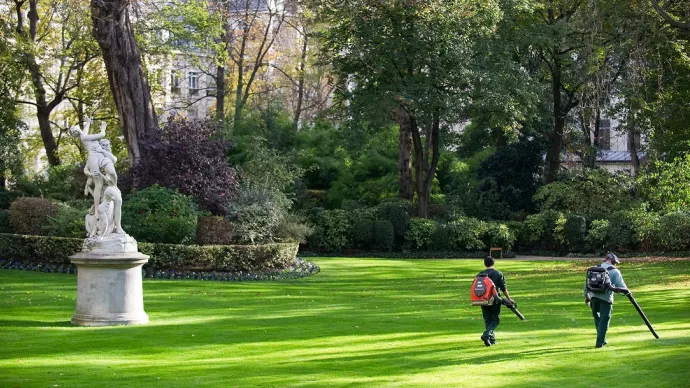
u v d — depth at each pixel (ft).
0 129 125.29
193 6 133.49
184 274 83.46
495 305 43.50
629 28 101.19
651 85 113.50
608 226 123.44
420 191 131.95
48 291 68.39
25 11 135.95
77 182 115.85
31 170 147.64
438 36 113.19
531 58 137.80
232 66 175.83
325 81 197.88
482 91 115.75
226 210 93.86
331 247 127.44
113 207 52.70
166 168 93.09
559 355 40.32
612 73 118.83
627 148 196.54
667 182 116.47
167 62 142.41
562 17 135.95
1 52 117.91
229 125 130.93
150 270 83.35
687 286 72.33
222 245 87.30
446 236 128.26
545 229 131.44
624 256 120.06
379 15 115.03
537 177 151.74
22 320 53.31
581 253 127.65
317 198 146.30
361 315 57.21
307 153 147.02
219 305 62.95
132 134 100.78
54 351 42.42
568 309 59.72
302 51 181.68
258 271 89.20
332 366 38.24
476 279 43.06
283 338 46.83
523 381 34.68
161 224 85.56
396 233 128.06
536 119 138.72
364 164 151.84
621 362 38.40
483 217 144.46
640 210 121.90
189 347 43.78
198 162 93.66
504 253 127.65
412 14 112.16
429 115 118.21
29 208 93.30
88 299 51.72
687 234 113.70
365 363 38.91
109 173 52.65
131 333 48.19
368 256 126.00
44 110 129.18
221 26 140.87
